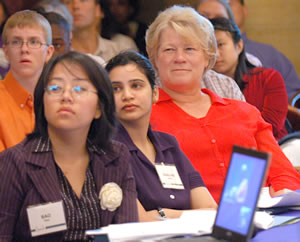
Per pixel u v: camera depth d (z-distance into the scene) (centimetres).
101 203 332
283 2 1031
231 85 617
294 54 1041
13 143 487
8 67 648
